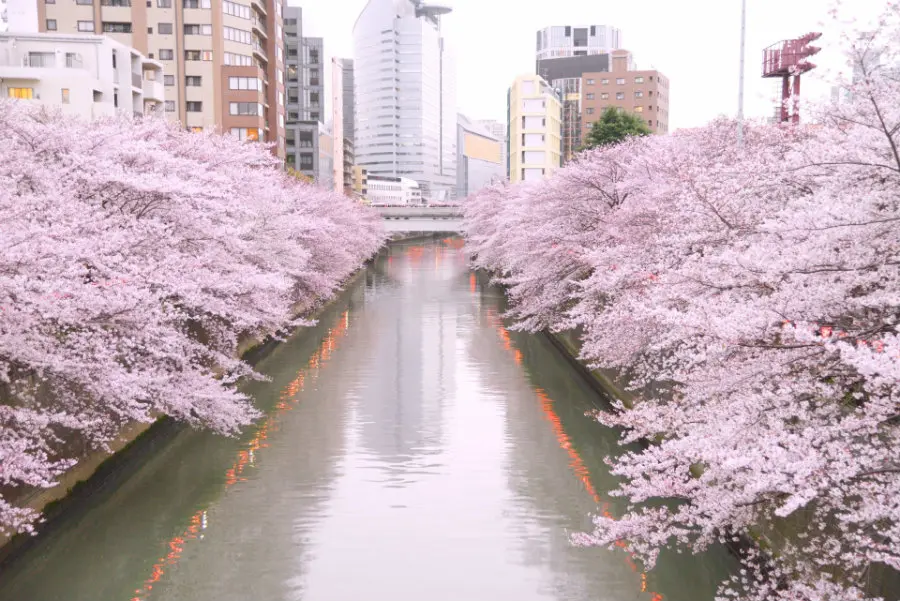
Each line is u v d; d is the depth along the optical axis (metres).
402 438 21.58
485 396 26.33
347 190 129.62
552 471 18.84
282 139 77.19
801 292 7.73
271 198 28.20
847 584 9.31
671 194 17.03
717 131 20.08
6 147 15.12
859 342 6.94
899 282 7.70
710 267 9.44
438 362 32.00
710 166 16.75
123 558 14.42
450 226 91.81
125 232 14.34
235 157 25.36
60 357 12.05
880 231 7.61
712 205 11.27
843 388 8.25
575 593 12.89
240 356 29.25
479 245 64.00
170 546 14.86
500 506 16.67
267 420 23.33
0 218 11.43
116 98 51.00
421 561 14.10
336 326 41.53
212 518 16.11
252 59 67.69
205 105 64.75
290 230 28.31
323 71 112.12
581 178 26.30
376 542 14.91
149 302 13.14
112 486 17.27
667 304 11.58
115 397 13.57
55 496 14.72
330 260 41.75
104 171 16.08
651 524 9.83
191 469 19.02
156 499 17.14
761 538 12.24
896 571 8.54
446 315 45.69
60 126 18.97
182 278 15.56
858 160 7.69
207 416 17.06
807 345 7.60
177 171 19.55
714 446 8.30
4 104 16.95
